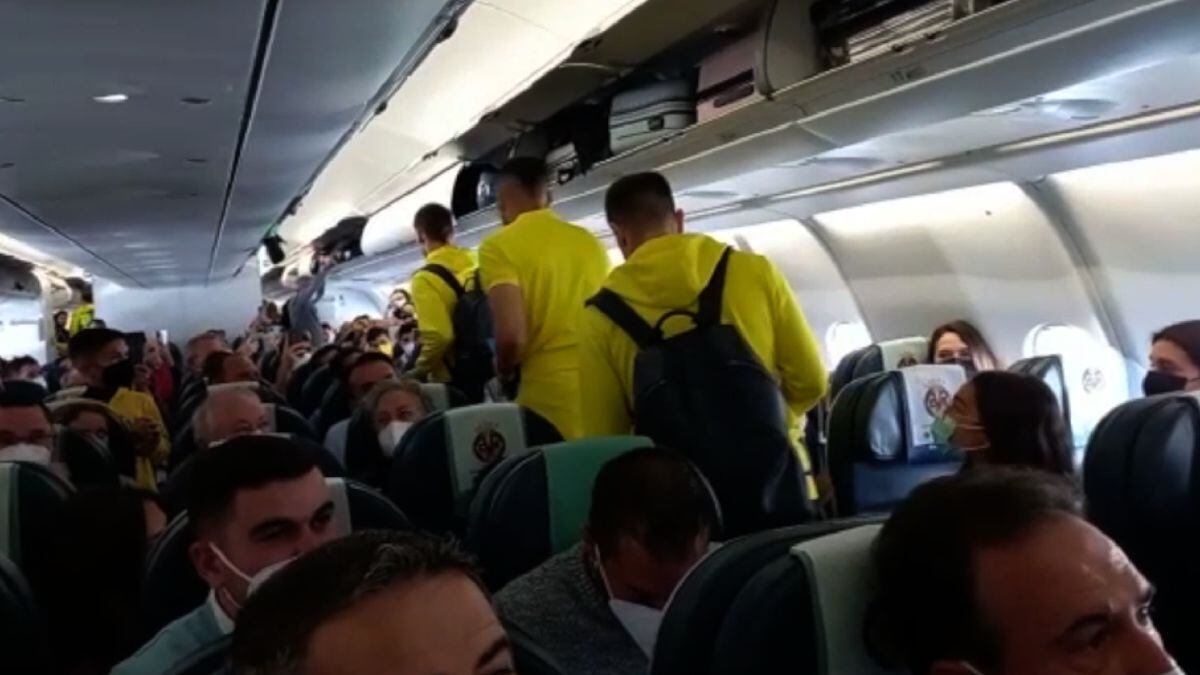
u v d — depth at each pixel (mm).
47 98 3641
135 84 3502
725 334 3104
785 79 4914
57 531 2869
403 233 12250
